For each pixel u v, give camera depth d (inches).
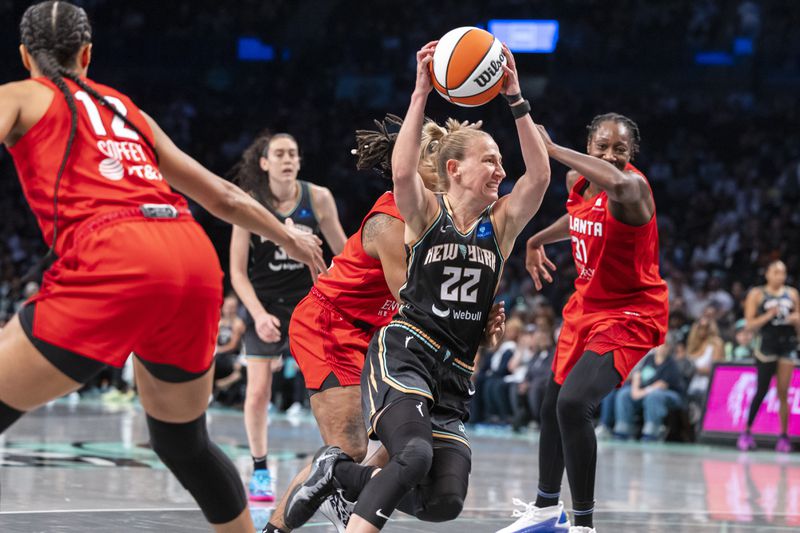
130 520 219.8
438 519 160.1
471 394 171.5
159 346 136.9
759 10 1033.5
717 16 1042.1
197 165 147.6
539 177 166.7
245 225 151.6
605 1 1082.7
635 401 531.2
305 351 192.4
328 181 1006.4
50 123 135.3
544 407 217.6
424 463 150.9
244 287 271.0
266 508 251.1
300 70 1122.0
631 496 295.6
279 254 276.7
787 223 775.7
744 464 414.6
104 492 264.1
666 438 522.3
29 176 136.1
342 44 1127.0
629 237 206.1
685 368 529.7
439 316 164.4
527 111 167.3
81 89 139.8
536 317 570.9
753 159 929.5
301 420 584.4
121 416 556.1
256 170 277.6
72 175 134.8
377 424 159.6
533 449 451.8
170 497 258.8
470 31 168.2
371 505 148.0
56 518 218.7
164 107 1082.7
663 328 213.2
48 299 131.5
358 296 190.2
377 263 186.7
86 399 727.1
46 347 130.3
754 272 718.5
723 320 598.5
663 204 909.8
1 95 134.0
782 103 1007.6
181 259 135.0
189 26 1117.7
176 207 139.9
